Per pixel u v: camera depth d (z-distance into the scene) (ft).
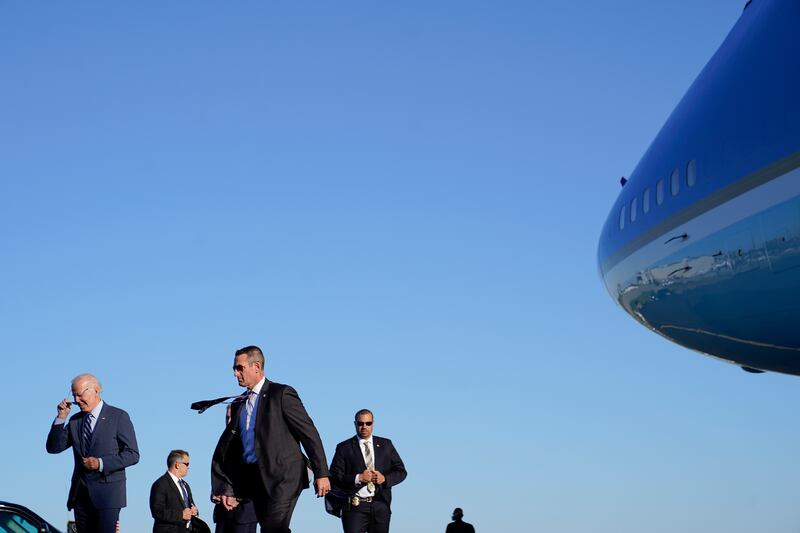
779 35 44.37
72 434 35.22
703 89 53.36
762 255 42.88
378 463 41.52
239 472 28.35
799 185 39.14
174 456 41.93
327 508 41.96
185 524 41.88
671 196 53.78
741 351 53.88
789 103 40.57
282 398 28.04
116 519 34.88
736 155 44.80
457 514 53.72
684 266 51.90
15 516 27.81
